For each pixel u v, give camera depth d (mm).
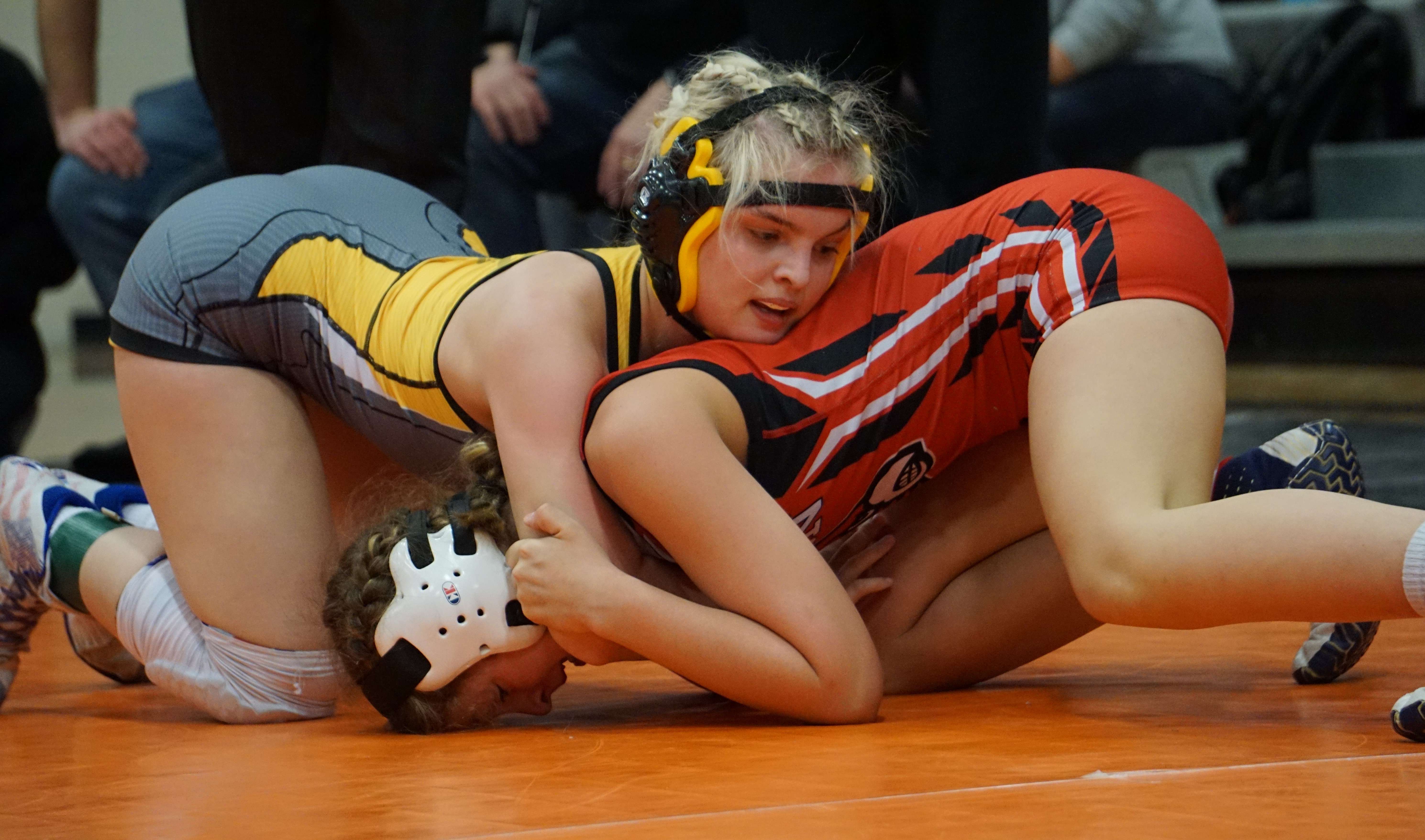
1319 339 22656
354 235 6598
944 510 6125
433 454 6227
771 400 5465
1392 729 4676
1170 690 5746
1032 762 4426
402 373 6082
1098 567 4781
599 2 14398
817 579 5199
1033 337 5492
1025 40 9305
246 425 6191
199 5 9562
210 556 6008
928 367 5680
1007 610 5914
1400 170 24047
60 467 15789
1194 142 19531
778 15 9750
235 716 5949
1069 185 5664
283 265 6391
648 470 5160
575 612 5133
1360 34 24703
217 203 6531
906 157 9695
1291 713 5109
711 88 5480
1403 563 4250
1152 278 5223
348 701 6410
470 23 9586
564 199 16406
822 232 5359
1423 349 21547
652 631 5109
